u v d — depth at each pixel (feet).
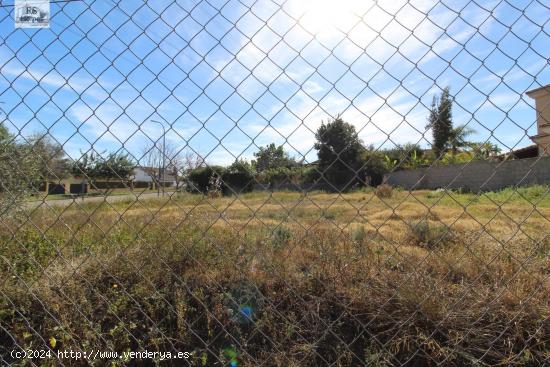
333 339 7.36
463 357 6.50
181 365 7.16
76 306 7.42
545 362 6.15
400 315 7.26
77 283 8.37
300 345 7.09
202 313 7.97
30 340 7.37
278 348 7.02
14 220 8.73
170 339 7.39
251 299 7.98
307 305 7.57
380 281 8.11
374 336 6.78
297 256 9.14
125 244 9.92
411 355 6.78
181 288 8.44
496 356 6.41
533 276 7.20
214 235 10.31
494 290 7.45
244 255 9.26
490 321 6.77
